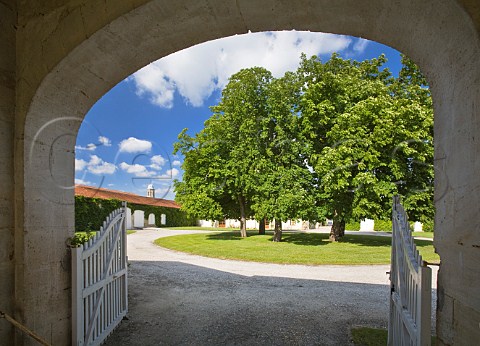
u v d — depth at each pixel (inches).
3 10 102.8
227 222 1686.8
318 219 611.5
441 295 90.2
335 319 185.8
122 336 159.2
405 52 107.0
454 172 83.3
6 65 103.1
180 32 112.0
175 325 175.0
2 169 100.2
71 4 103.5
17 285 102.7
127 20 100.3
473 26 71.2
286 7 101.3
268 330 168.2
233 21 108.7
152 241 689.0
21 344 101.2
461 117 79.6
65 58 103.3
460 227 79.7
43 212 112.1
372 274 325.1
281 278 303.9
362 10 96.7
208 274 323.3
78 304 125.0
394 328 136.1
